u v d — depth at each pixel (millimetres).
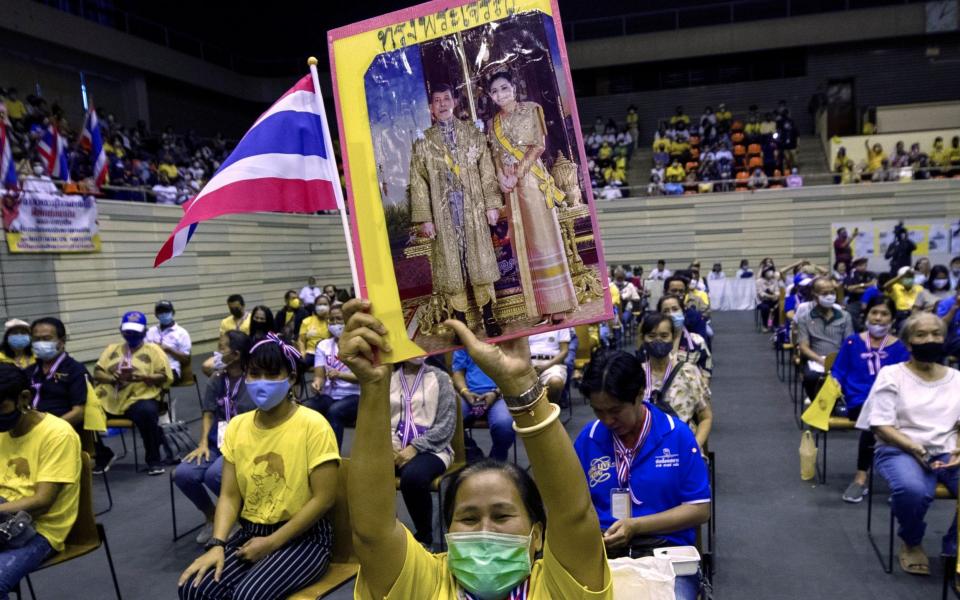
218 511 2637
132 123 17312
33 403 4465
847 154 17891
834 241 15898
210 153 17938
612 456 2328
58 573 3648
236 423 2754
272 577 2389
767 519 3971
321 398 5102
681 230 17156
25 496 2836
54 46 15039
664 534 2246
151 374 5500
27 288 9070
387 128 1170
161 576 3588
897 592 3064
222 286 13188
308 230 16016
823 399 4422
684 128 20484
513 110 1153
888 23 19312
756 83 20828
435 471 3533
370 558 1255
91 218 10133
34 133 11469
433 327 1163
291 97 1938
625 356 2184
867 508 4055
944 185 15508
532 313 1153
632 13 21562
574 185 1148
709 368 4578
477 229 1159
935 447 3170
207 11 20219
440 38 1166
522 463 5066
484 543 1267
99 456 5316
